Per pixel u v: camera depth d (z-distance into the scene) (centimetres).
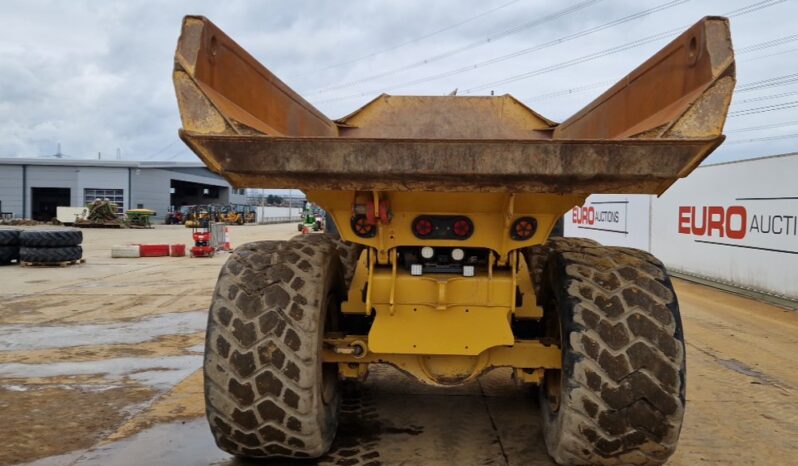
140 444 374
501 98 474
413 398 459
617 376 278
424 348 311
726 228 1112
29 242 1507
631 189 250
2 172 5634
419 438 383
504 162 237
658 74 278
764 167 1002
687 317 852
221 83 264
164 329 746
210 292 1077
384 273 312
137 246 1889
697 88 239
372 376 513
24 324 779
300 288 305
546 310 362
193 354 616
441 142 237
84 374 539
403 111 470
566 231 1847
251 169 243
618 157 233
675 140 227
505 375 519
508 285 304
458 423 409
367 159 240
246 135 240
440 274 306
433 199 288
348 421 412
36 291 1084
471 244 299
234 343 294
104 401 462
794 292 933
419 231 298
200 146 240
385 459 351
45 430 400
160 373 543
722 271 1126
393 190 269
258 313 297
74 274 1369
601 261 313
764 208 1006
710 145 227
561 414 294
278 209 8550
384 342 312
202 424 411
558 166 235
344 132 465
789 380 538
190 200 7981
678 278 1278
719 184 1136
